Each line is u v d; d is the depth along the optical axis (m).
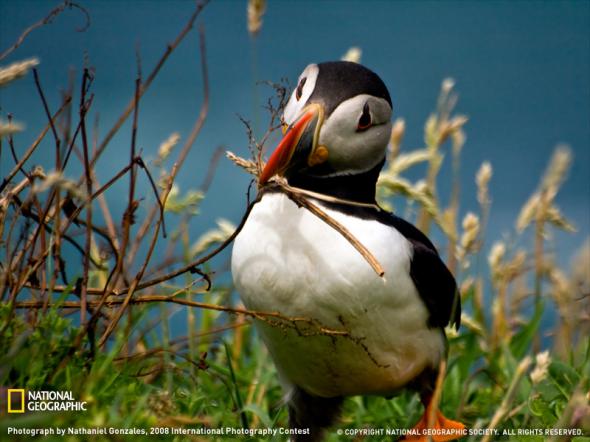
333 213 7.83
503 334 11.59
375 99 7.88
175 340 9.85
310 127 7.68
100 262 8.98
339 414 9.05
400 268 7.82
